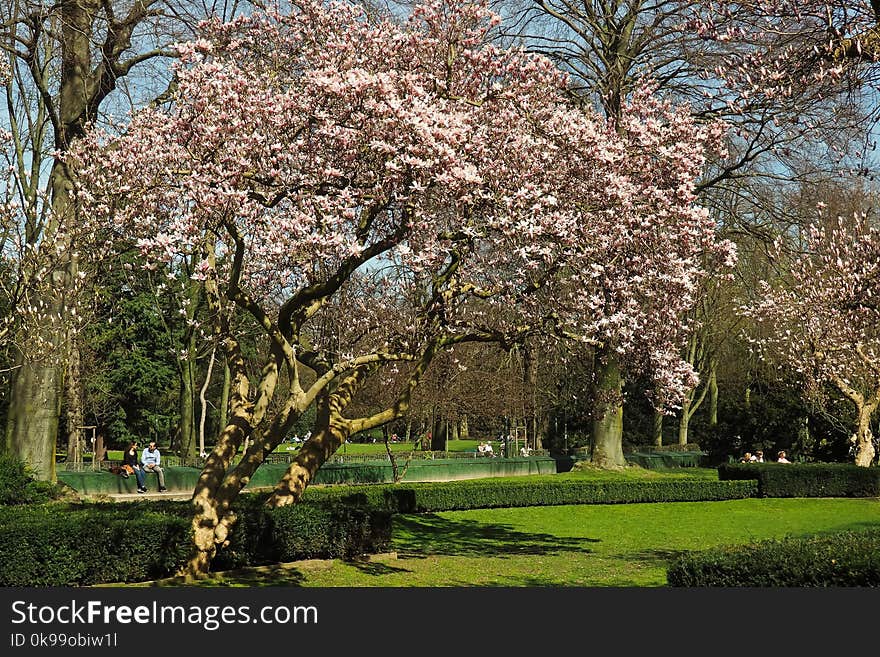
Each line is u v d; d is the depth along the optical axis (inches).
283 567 458.3
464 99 406.9
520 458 1270.9
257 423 461.1
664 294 440.1
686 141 425.1
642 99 440.8
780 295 921.5
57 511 426.3
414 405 1037.8
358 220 409.4
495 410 1366.9
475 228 392.2
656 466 1460.4
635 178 423.2
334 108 375.2
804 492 1005.2
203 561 420.2
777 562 284.0
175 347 1274.6
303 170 386.3
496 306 520.1
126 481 937.5
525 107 416.2
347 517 501.4
